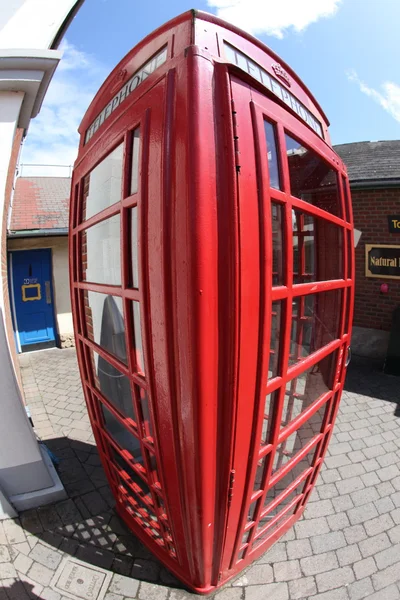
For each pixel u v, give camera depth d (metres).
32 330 8.32
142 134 1.63
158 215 1.52
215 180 1.40
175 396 1.59
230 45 1.61
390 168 6.60
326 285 2.22
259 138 1.54
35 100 2.93
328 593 2.38
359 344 6.84
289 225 1.78
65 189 10.98
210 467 1.60
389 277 6.38
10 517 2.96
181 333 1.48
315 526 2.94
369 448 4.08
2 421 2.92
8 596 2.32
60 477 3.53
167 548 2.33
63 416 4.95
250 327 1.54
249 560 2.46
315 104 2.50
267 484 2.13
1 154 2.70
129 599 2.32
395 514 3.08
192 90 1.36
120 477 2.79
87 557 2.61
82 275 2.69
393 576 2.51
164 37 1.63
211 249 1.39
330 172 2.51
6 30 2.64
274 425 1.98
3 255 3.61
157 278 1.57
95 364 2.73
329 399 2.72
